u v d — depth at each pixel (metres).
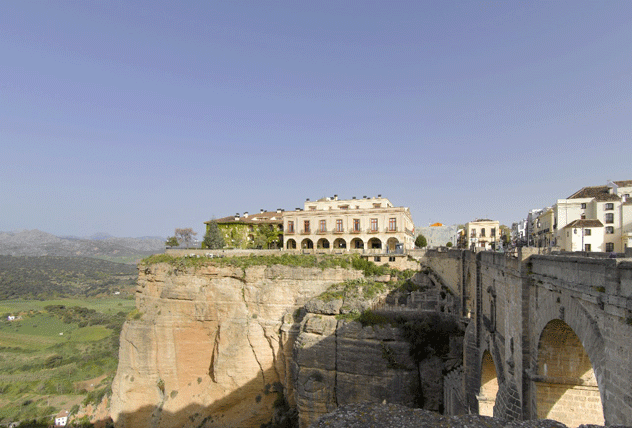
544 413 22.73
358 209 79.62
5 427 84.75
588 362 22.19
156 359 67.69
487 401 39.28
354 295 57.81
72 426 83.00
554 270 20.58
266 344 64.50
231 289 66.50
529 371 24.02
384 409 15.26
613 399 14.77
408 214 86.94
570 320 18.61
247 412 63.06
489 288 35.31
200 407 64.75
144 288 72.62
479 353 40.84
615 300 14.31
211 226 90.62
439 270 60.50
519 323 25.17
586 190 70.56
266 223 97.75
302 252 71.81
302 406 52.66
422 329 51.88
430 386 50.66
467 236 98.06
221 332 65.38
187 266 68.00
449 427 13.69
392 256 64.44
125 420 66.81
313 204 90.94
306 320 57.44
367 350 51.81
